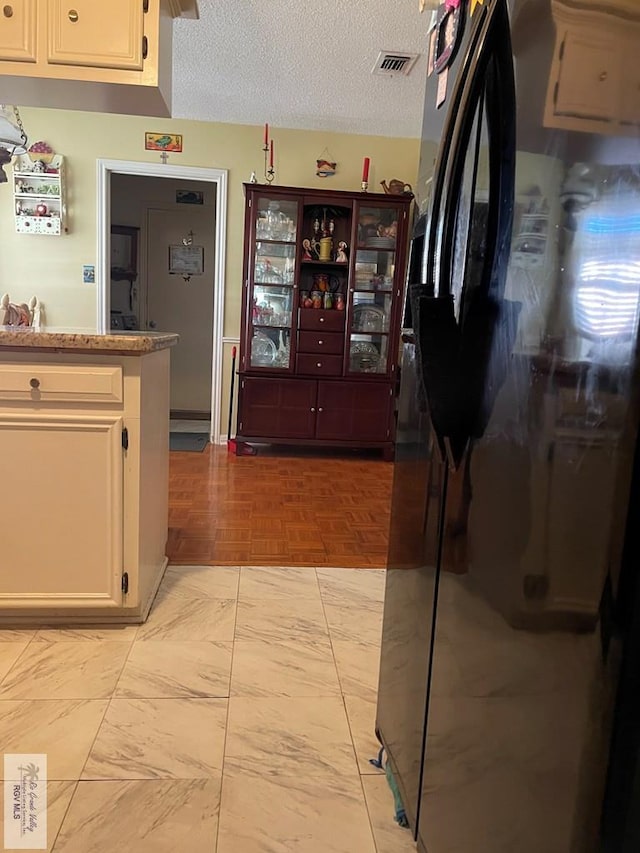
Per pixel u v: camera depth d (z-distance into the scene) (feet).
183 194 18.85
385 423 14.39
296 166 14.46
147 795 4.00
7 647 5.69
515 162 2.34
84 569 5.90
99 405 5.64
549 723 2.04
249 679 5.39
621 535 1.67
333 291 14.61
